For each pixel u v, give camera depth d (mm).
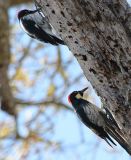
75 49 10250
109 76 10141
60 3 9977
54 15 10141
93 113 12391
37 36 12867
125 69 10031
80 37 10086
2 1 22578
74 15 9984
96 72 10211
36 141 20844
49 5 10117
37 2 10562
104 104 10680
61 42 12531
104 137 12219
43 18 12742
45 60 22609
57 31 10375
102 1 9930
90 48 10086
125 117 10305
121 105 10242
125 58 10000
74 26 10047
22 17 13273
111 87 10195
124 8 10023
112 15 9953
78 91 13391
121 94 10164
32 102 23062
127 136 10578
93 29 9984
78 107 12742
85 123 12531
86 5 9938
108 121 11422
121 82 10094
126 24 9992
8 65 22469
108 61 10078
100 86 10320
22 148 20656
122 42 9969
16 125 21797
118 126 10922
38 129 21172
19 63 22797
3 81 22328
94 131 12391
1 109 22453
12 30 22984
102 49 10039
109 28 9953
